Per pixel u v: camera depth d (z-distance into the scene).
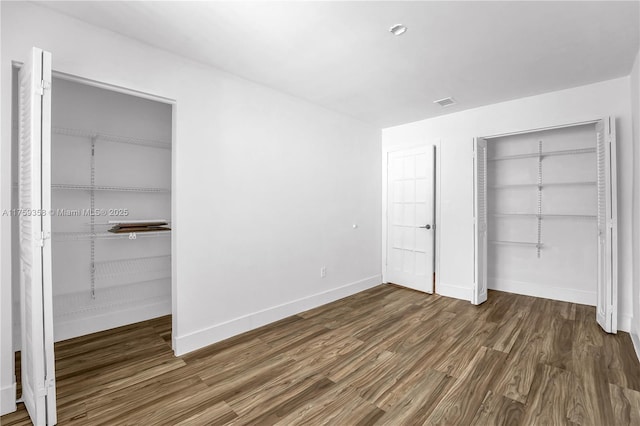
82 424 1.65
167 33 2.14
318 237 3.66
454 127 3.94
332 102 3.56
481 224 3.72
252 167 2.97
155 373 2.16
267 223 3.10
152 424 1.66
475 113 3.76
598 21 1.99
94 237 2.73
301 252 3.46
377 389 1.97
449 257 4.00
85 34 2.00
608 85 2.94
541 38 2.20
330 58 2.50
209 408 1.79
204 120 2.60
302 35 2.16
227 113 2.77
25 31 1.79
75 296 2.78
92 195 2.85
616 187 2.75
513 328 2.91
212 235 2.66
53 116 2.64
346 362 2.31
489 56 2.46
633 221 2.78
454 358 2.35
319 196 3.68
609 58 2.51
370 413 1.74
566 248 3.68
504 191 4.11
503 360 2.31
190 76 2.51
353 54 2.43
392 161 4.57
